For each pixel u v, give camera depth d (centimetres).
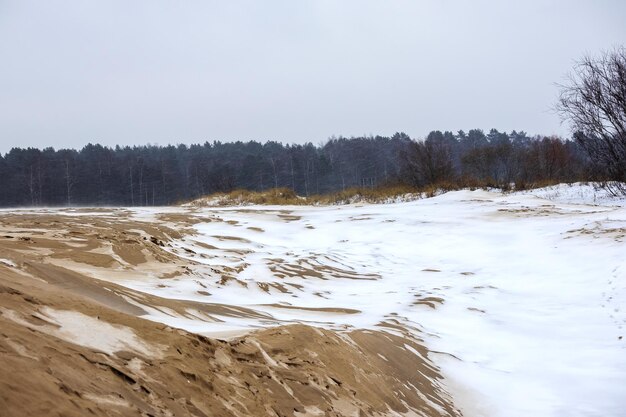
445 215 2381
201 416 352
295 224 2302
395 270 1566
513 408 667
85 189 8512
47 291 435
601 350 875
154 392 344
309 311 961
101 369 335
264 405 418
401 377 644
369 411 506
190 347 431
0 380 262
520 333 987
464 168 4819
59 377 296
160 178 8869
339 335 652
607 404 672
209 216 2456
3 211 2727
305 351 550
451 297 1223
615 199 2647
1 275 446
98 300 587
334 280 1359
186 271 1059
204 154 11100
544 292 1295
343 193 3834
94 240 1132
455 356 823
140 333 416
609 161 2817
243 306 885
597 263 1460
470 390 711
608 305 1133
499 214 2327
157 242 1323
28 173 8106
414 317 1038
